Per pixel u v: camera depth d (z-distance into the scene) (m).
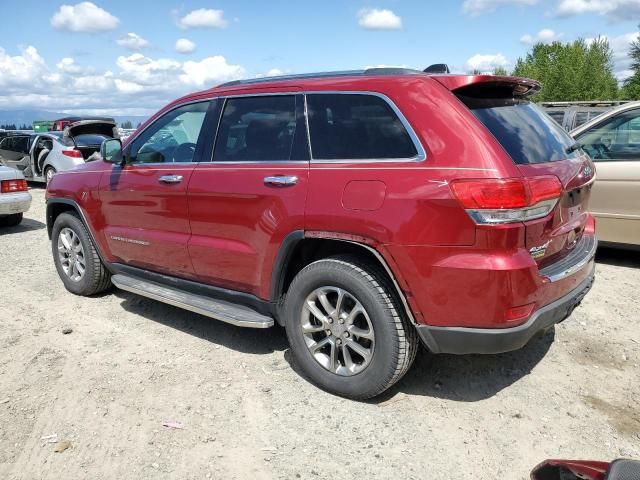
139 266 4.76
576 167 3.47
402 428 3.18
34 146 14.70
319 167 3.39
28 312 5.04
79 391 3.60
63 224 5.40
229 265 3.91
